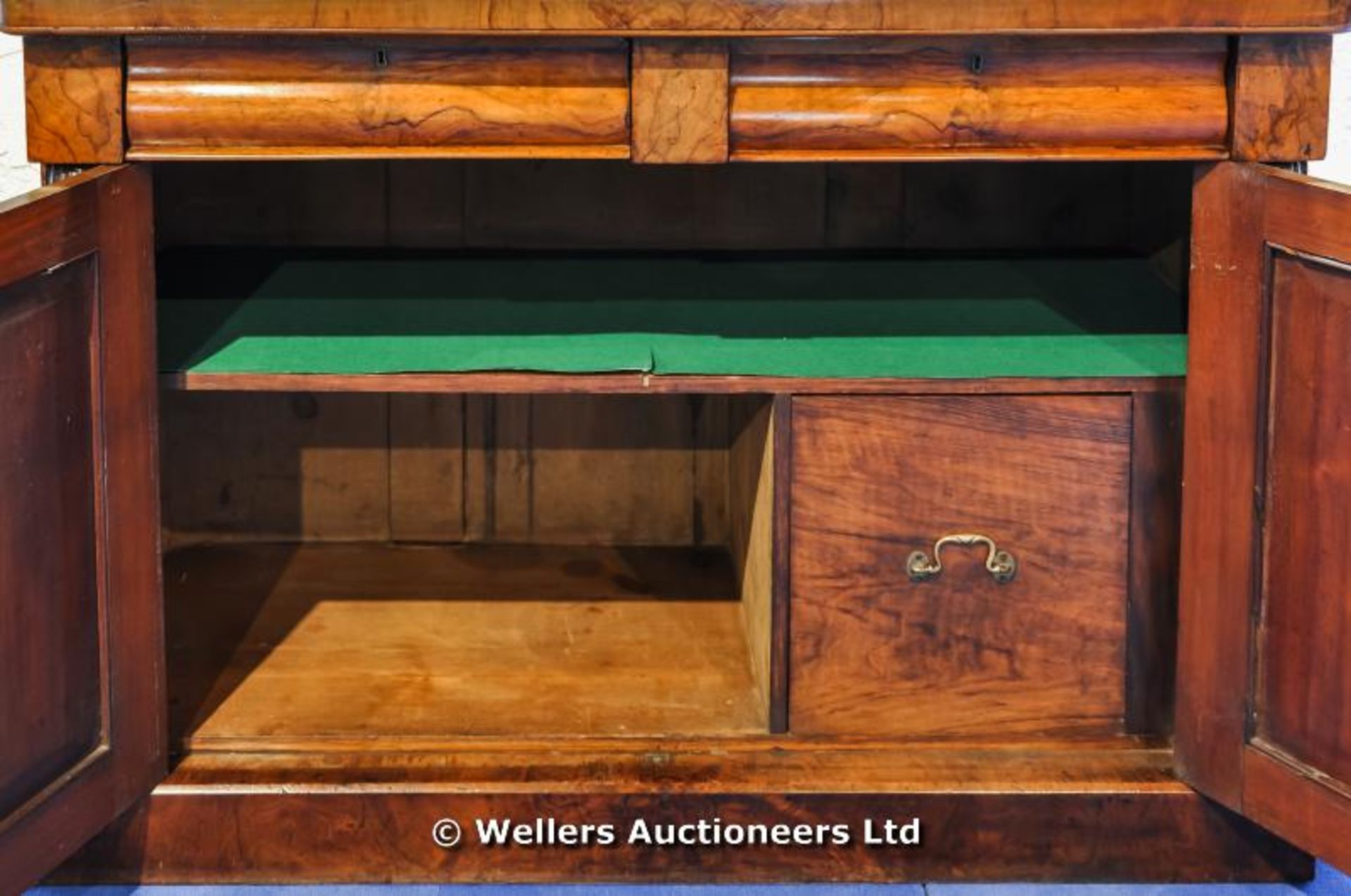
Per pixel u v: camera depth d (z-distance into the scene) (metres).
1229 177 1.35
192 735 1.52
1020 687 1.52
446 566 1.99
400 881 1.44
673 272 1.76
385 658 1.71
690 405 2.04
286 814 1.43
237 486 2.04
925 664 1.52
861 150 1.36
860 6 1.31
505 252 1.90
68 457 1.29
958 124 1.36
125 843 1.43
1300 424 1.30
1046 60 1.35
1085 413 1.49
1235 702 1.39
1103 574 1.51
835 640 1.51
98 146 1.34
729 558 2.02
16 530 1.24
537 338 1.54
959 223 1.95
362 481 2.04
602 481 2.05
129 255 1.35
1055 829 1.45
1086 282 1.71
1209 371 1.38
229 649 1.73
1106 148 1.36
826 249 1.94
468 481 2.05
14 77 1.91
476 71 1.34
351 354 1.49
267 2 1.30
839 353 1.51
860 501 1.49
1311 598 1.31
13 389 1.22
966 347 1.53
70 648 1.31
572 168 1.94
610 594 1.90
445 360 1.48
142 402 1.38
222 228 1.92
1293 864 1.46
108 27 1.30
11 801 1.26
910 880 1.45
